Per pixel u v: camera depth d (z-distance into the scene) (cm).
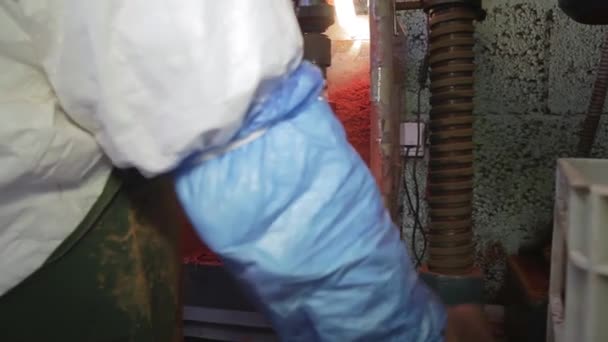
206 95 47
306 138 54
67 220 54
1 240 51
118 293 59
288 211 53
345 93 125
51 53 48
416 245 147
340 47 125
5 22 48
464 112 113
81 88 48
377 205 58
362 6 115
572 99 133
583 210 62
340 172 54
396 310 57
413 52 141
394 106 104
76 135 51
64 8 46
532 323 106
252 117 52
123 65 47
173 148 48
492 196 141
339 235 53
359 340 55
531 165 138
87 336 59
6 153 46
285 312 56
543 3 132
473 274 112
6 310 58
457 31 111
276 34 49
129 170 59
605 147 133
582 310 62
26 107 48
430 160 118
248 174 52
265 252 52
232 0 47
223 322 110
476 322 106
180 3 46
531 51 134
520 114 137
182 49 46
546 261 126
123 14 46
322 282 53
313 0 101
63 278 57
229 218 52
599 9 83
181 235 75
